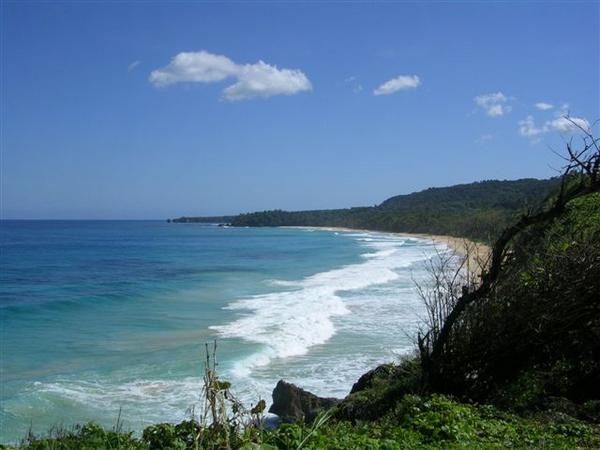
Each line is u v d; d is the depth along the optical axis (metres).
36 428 12.53
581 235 9.41
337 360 18.02
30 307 28.80
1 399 14.33
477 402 9.09
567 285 8.90
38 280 42.06
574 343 9.22
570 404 8.45
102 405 14.04
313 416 11.78
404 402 8.44
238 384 15.62
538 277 9.09
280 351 19.20
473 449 6.37
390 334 21.50
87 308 29.00
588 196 11.93
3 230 156.25
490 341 9.23
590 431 7.19
